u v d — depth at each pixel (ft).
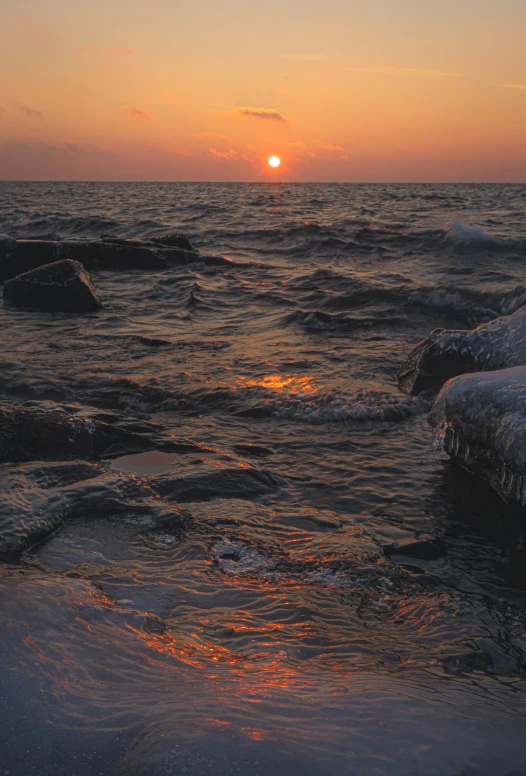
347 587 10.11
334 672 6.87
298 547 11.50
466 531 12.43
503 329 20.63
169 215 102.89
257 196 204.54
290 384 21.58
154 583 9.73
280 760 4.64
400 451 16.47
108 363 24.52
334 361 24.79
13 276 47.39
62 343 27.86
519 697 6.73
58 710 5.40
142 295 40.52
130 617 7.70
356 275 45.62
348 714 5.39
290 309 35.60
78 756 4.83
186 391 20.97
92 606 7.70
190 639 7.89
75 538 11.29
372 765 4.64
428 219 88.38
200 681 6.12
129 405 20.11
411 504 13.58
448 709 5.68
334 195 214.28
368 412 18.88
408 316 32.73
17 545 10.52
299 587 9.99
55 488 12.96
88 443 15.80
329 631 8.66
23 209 120.16
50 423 15.92
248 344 27.78
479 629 8.99
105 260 49.60
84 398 20.62
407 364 22.17
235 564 10.69
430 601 9.82
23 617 7.07
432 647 8.38
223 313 35.32
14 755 4.87
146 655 6.68
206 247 64.69
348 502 13.69
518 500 13.19
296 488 14.40
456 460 15.56
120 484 13.32
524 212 104.32
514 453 13.24
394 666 7.56
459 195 203.41
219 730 4.98
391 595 10.00
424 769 4.64
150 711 5.35
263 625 8.69
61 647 6.57
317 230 68.13
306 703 5.58
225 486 14.08
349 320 31.32
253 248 63.05
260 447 16.66
